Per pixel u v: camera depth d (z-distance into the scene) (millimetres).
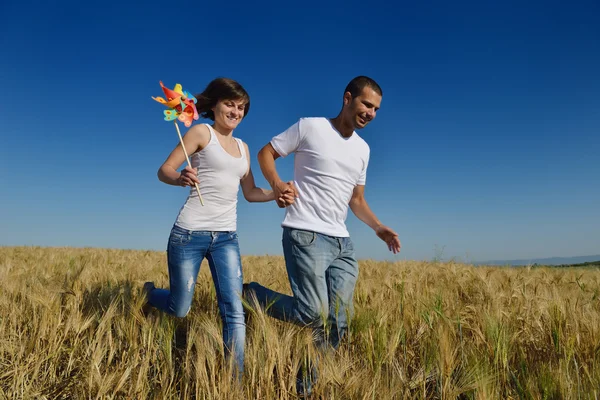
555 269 7844
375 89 2980
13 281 4539
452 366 2494
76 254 10898
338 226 3064
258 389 2428
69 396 2750
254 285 3318
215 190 2979
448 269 6719
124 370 2770
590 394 2205
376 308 3430
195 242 2982
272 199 3338
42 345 3047
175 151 2939
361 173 3449
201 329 2918
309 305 2936
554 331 3148
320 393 2434
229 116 3010
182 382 2695
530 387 2350
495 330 2836
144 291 3584
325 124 3092
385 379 2492
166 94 2814
